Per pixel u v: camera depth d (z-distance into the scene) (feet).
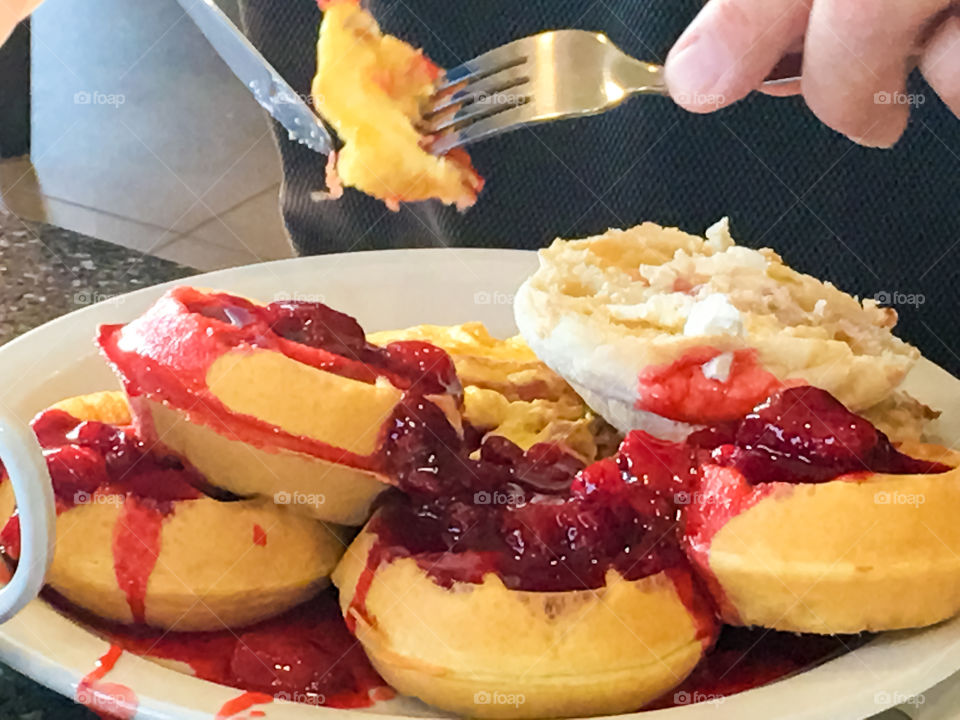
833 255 1.82
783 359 1.12
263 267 1.56
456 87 1.29
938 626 1.02
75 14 3.90
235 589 1.03
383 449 1.05
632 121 1.85
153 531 1.02
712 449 1.08
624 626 0.98
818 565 0.99
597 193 1.94
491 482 1.07
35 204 3.07
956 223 1.76
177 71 3.59
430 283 1.60
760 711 0.92
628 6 1.78
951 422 1.31
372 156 1.27
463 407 1.17
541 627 0.97
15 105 3.30
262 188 3.11
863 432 1.05
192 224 2.96
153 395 1.02
